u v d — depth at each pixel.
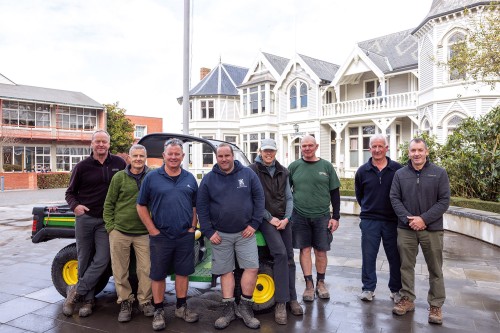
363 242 4.71
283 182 4.36
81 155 36.62
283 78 24.53
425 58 18.02
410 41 22.61
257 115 25.88
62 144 35.22
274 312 4.43
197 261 4.78
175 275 4.20
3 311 4.48
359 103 21.27
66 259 4.78
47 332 3.93
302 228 4.76
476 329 3.89
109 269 4.73
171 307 4.62
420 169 4.16
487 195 9.52
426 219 4.02
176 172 4.11
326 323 4.09
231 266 4.11
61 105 34.84
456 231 9.13
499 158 8.93
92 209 4.36
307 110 23.61
